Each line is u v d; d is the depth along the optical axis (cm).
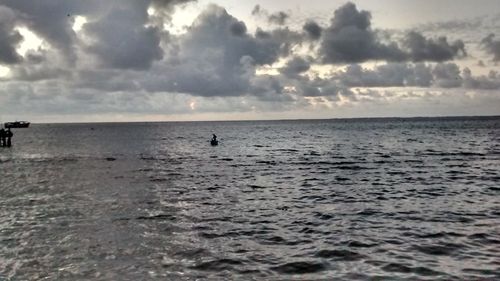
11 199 2573
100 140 11581
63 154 6688
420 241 1559
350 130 16962
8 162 5322
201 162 5259
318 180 3462
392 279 1183
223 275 1245
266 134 14862
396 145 7906
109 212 2161
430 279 1177
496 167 4241
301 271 1267
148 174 3972
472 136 10800
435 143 8312
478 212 2073
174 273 1266
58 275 1259
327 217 2009
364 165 4606
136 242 1598
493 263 1302
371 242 1556
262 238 1647
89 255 1442
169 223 1912
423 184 3125
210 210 2219
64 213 2133
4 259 1403
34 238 1655
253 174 3966
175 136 14150
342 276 1217
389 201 2428
